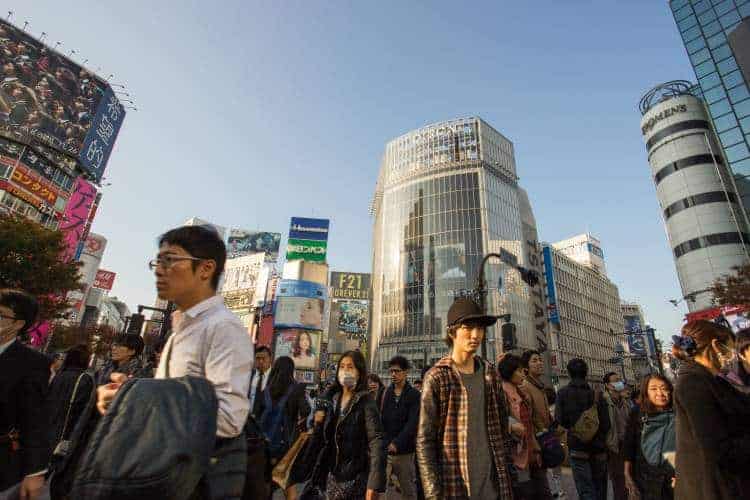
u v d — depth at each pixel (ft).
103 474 3.69
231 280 299.79
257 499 9.23
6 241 69.67
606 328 309.63
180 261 6.08
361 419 13.26
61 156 159.84
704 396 7.63
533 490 12.10
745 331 10.37
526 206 284.20
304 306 213.87
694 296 131.34
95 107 176.65
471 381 9.74
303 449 13.64
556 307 247.70
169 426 4.09
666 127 152.25
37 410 8.80
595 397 18.12
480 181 232.94
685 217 138.92
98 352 129.80
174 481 3.85
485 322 9.81
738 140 124.88
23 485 8.36
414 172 251.39
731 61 130.72
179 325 6.06
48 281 74.79
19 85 153.69
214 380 5.24
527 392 14.90
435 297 213.05
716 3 138.51
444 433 9.17
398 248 237.04
